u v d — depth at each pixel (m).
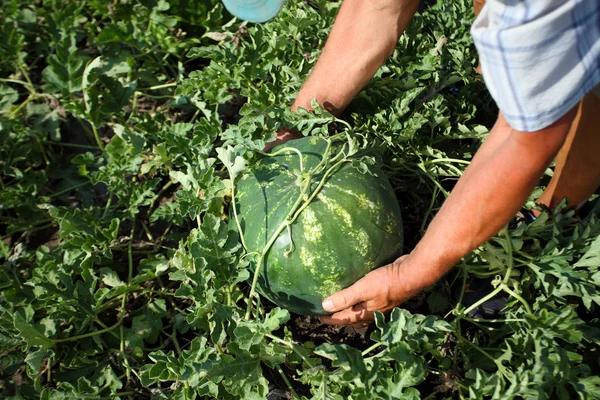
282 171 2.16
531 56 1.24
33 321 2.45
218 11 3.25
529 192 1.51
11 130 3.08
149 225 2.86
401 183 2.65
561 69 1.26
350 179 2.08
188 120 3.18
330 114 2.24
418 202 2.63
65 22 3.34
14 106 3.24
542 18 1.20
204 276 2.11
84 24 3.59
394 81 2.59
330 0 3.25
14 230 2.81
